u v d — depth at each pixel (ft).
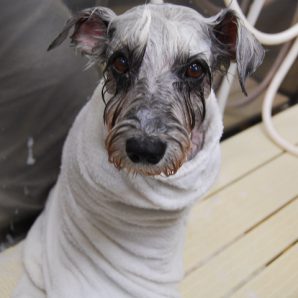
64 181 3.07
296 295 3.81
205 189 2.83
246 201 4.67
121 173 2.49
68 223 3.04
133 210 2.68
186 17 2.51
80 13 2.64
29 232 3.62
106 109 2.53
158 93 2.31
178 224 3.01
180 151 2.33
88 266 2.97
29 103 3.49
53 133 3.77
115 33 2.54
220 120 2.82
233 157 5.26
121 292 2.97
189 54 2.39
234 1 3.88
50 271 3.07
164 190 2.57
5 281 3.34
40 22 3.26
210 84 2.63
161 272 3.10
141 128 2.19
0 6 3.05
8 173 3.70
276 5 4.91
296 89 6.40
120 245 2.90
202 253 4.06
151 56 2.34
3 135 3.51
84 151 2.62
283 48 5.37
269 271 3.98
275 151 5.43
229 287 3.80
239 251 4.13
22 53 3.27
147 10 2.41
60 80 3.54
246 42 2.53
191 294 3.70
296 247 4.24
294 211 4.62
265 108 5.60
